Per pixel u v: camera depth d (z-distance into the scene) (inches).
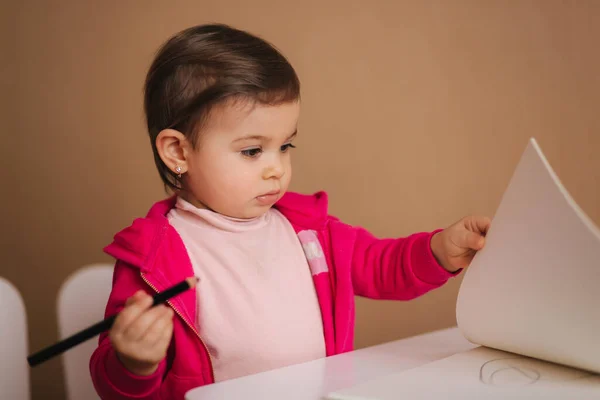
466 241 28.9
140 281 32.4
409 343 30.0
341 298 36.2
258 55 32.6
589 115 68.0
